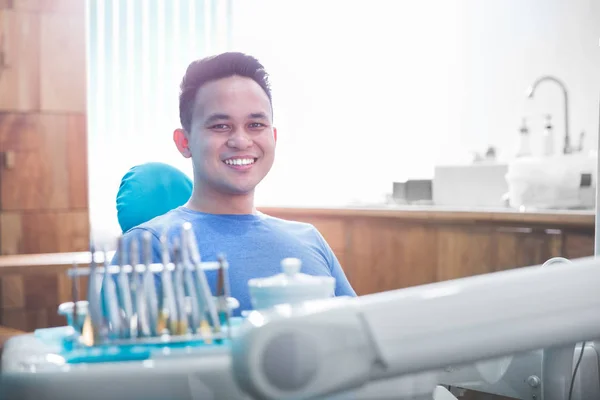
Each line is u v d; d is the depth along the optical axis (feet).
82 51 11.57
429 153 13.47
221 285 2.34
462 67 12.88
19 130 11.28
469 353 1.75
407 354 1.69
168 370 1.98
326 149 15.11
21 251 11.31
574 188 8.98
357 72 14.65
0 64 11.18
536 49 11.69
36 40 11.33
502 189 10.20
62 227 11.52
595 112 10.75
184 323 2.22
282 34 15.65
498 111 12.32
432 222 9.25
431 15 13.37
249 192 4.17
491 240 8.63
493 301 1.77
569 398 3.04
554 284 1.84
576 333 1.85
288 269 2.42
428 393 2.22
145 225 3.98
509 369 3.29
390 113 14.14
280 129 15.69
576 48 11.08
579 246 7.77
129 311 2.20
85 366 1.97
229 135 4.02
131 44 14.37
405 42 13.84
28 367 2.01
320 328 1.64
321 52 15.16
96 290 2.18
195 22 14.78
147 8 14.46
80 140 11.60
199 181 4.17
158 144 14.52
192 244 2.41
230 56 4.03
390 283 9.88
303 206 11.09
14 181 11.28
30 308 11.18
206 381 1.99
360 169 14.64
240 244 4.00
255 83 4.06
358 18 14.61
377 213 9.86
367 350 1.68
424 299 1.74
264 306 2.35
